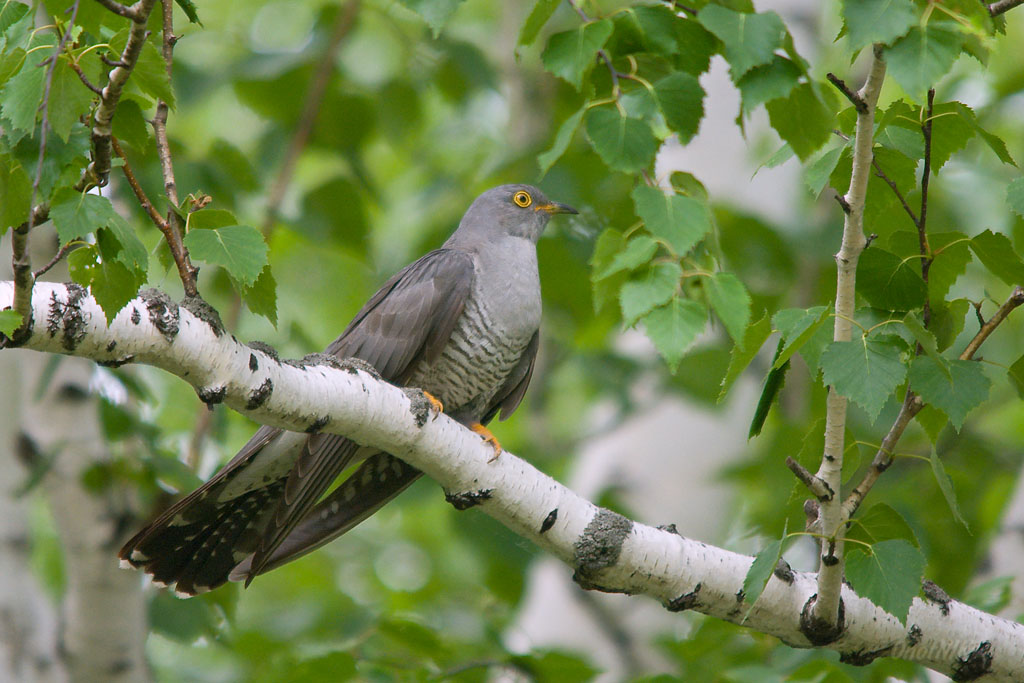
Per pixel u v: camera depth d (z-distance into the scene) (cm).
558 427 1504
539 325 864
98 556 842
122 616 842
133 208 949
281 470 689
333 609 1063
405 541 1509
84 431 858
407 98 1281
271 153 1253
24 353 867
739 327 512
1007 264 545
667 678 718
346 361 595
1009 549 863
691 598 623
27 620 805
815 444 583
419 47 1277
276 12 1603
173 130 1551
